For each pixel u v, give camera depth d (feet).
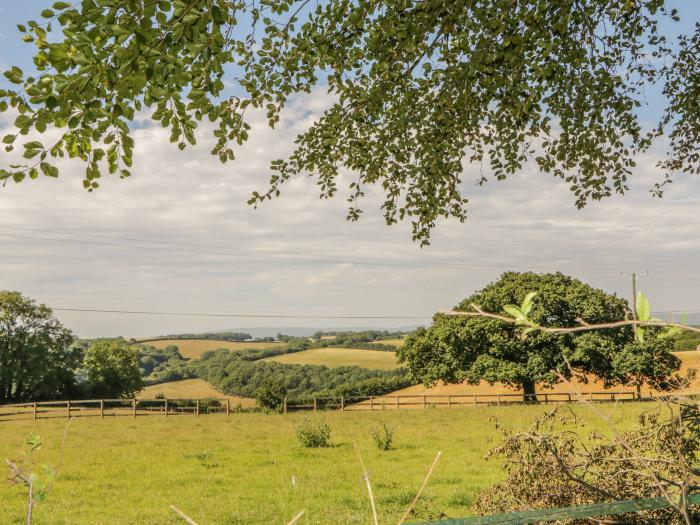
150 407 142.10
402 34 24.17
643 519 12.57
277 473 60.95
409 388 204.95
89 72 13.65
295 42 25.03
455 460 64.95
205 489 53.42
